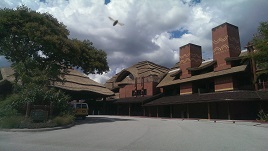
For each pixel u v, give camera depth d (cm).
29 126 1633
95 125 2045
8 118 1697
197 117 3812
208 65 3794
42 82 2344
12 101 1984
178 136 1293
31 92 2030
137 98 5019
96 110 5916
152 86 4938
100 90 4984
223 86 3466
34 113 1825
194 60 4241
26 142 1073
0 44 2616
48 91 2142
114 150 882
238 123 2391
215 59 3712
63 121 1880
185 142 1076
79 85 4572
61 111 2156
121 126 1947
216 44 3722
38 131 1557
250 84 3316
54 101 2111
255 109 3097
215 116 3500
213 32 3803
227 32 3556
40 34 2373
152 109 4800
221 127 1911
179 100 3831
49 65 2689
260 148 927
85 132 1489
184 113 4106
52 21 2802
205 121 2858
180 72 4378
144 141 1103
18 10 2486
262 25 2442
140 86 5200
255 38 2538
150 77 5028
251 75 3244
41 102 2041
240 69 3188
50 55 2723
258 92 3050
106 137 1245
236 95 3020
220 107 3466
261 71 2789
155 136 1290
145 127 1859
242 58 3055
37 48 2684
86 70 3091
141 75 5397
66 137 1245
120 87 5697
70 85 4366
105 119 3056
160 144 1018
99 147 944
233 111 3275
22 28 2425
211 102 3300
